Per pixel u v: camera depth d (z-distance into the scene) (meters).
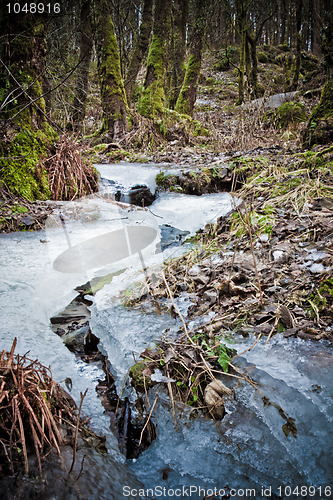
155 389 1.71
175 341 1.96
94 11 10.02
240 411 1.57
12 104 4.98
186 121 10.71
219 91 23.06
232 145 8.84
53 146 5.26
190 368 1.77
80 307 2.29
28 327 2.05
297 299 2.17
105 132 10.09
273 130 10.42
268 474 1.40
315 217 3.20
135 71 13.41
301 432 1.46
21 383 1.43
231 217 3.65
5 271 2.66
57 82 8.21
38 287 2.37
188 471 1.45
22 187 4.65
